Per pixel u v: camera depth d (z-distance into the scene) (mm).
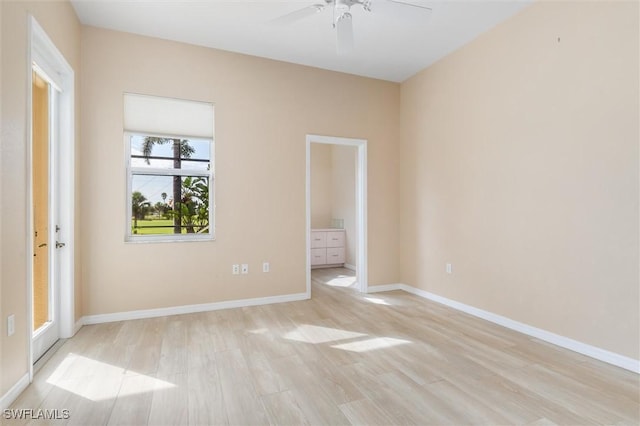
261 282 3879
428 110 4156
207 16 3055
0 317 1723
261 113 3877
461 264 3668
